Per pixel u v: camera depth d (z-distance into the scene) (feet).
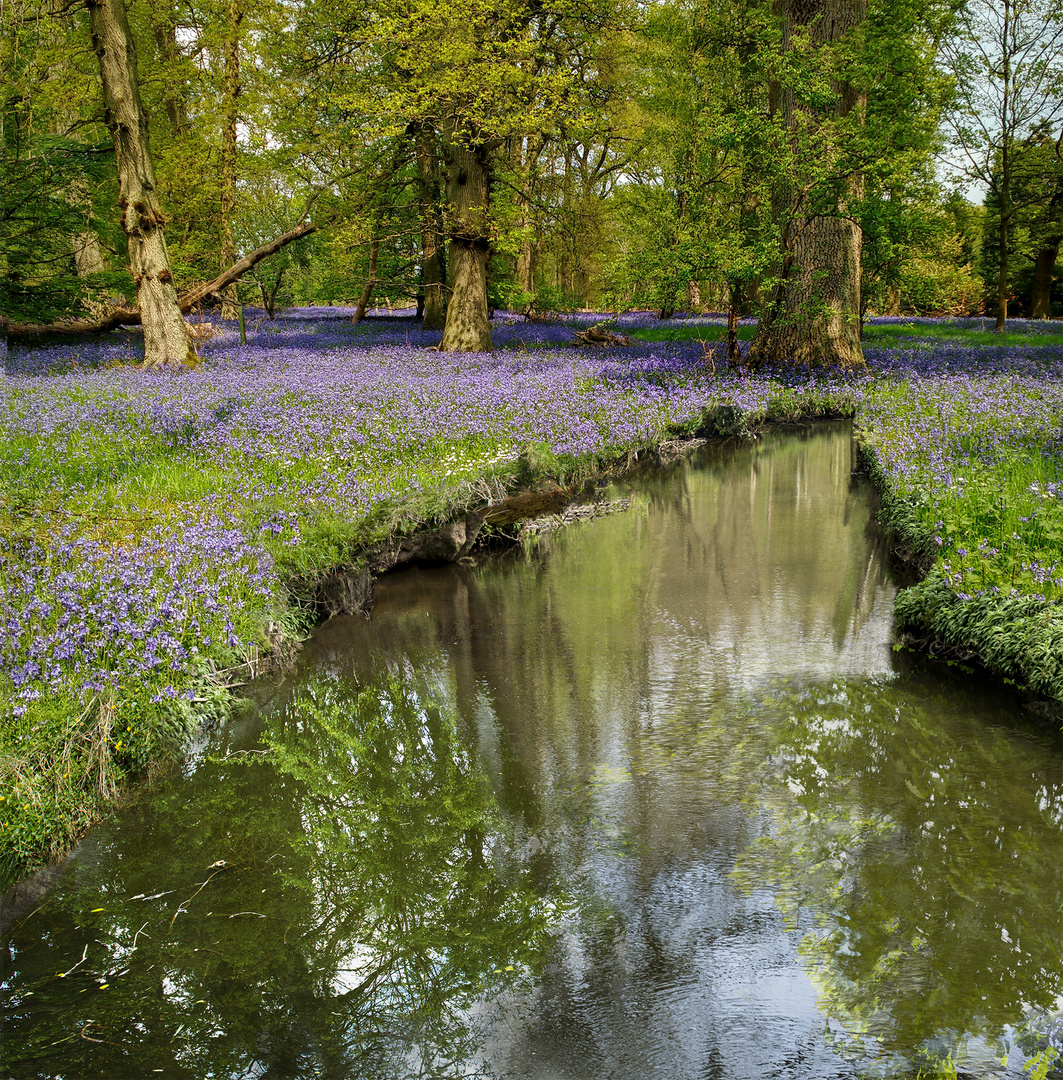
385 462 30.14
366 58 66.23
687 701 17.04
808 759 14.57
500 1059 8.58
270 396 39.47
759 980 9.55
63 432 31.55
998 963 9.66
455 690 17.89
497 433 34.94
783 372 59.77
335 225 73.77
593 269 104.42
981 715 16.08
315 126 68.74
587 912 10.85
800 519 31.01
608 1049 8.66
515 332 94.68
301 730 16.29
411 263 100.17
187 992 9.70
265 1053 8.81
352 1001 9.50
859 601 22.54
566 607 22.85
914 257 72.08
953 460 29.37
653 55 72.69
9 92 68.69
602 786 13.93
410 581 25.53
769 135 53.01
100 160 75.00
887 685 17.53
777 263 60.34
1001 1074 8.11
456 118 63.62
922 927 10.30
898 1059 8.36
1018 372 55.47
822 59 53.47
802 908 10.71
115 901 11.41
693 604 22.75
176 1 77.87
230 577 19.69
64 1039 8.98
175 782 14.51
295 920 10.93
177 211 84.74
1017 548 20.30
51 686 14.76
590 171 116.16
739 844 12.17
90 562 18.76
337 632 21.44
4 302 68.95
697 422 47.98
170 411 35.17
